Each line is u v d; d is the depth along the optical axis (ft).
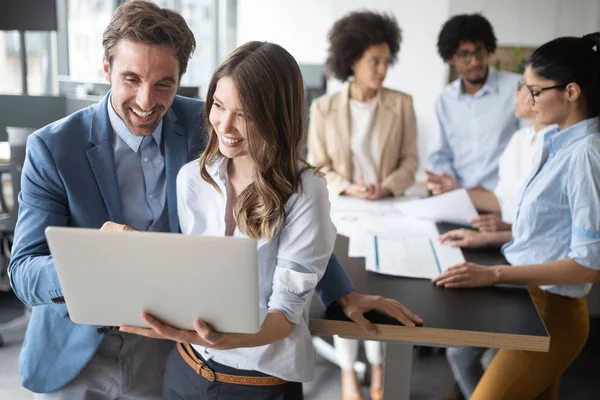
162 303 3.68
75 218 4.78
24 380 5.09
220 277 3.50
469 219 7.46
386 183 9.45
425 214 7.73
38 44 17.66
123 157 4.95
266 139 3.99
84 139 4.79
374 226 7.40
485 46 10.34
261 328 3.99
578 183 5.29
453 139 11.12
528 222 5.83
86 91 11.89
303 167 4.23
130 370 5.29
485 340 4.68
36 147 4.63
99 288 3.68
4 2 11.91
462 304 5.18
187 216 4.70
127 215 5.07
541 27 14.73
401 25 19.35
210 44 23.07
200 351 4.57
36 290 4.39
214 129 4.27
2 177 10.78
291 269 4.17
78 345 5.00
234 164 4.44
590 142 5.31
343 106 9.82
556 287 5.79
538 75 5.60
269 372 4.39
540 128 7.29
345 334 4.83
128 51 4.31
